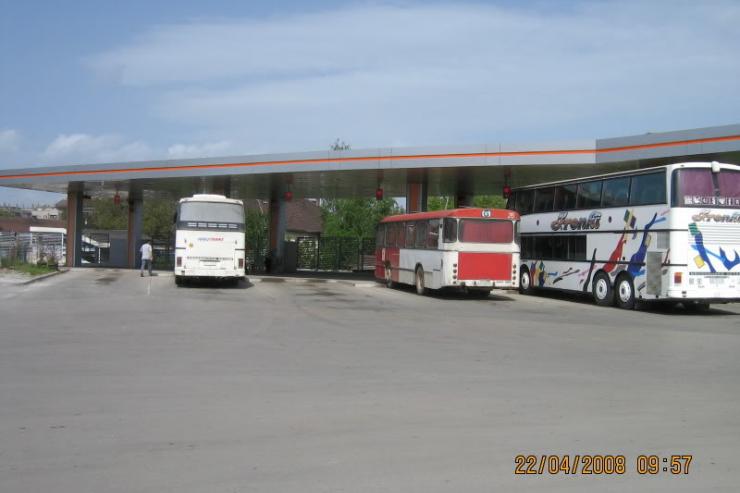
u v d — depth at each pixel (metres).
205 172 31.69
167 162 32.59
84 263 50.06
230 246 25.83
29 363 9.57
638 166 25.58
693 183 18.69
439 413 7.03
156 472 5.15
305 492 4.78
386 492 4.81
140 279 30.23
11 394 7.66
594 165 25.44
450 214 22.83
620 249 20.81
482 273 22.83
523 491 4.89
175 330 13.48
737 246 18.91
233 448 5.76
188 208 25.67
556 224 24.59
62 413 6.84
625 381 8.94
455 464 5.43
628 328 15.46
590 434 6.32
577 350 11.80
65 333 12.73
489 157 26.06
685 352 11.72
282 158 29.84
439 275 23.25
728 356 11.29
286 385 8.34
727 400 7.82
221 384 8.34
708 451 5.86
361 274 40.81
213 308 18.22
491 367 9.86
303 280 32.97
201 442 5.93
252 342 12.02
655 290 19.14
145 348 11.09
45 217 110.00
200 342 11.88
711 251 18.69
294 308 18.81
